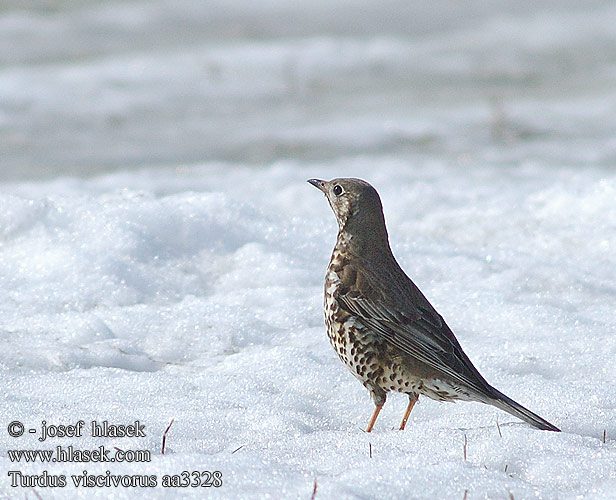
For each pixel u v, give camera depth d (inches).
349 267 353.1
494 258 553.6
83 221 536.4
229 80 1285.7
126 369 406.6
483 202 669.3
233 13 1766.7
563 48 1540.4
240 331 441.4
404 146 951.0
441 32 1679.4
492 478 274.8
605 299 499.8
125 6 1753.2
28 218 533.0
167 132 1021.2
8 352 404.8
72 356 405.7
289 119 1086.4
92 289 481.4
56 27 1574.8
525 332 447.8
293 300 481.7
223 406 357.4
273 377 393.1
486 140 972.6
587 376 398.3
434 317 347.6
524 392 369.4
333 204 364.5
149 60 1380.4
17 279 489.7
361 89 1259.8
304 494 255.6
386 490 263.6
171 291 495.2
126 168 856.3
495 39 1610.5
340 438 317.4
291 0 1861.5
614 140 963.3
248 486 264.1
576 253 578.9
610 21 1715.1
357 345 347.6
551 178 767.7
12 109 1090.1
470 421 347.3
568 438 309.4
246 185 753.6
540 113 1104.8
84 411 342.6
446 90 1255.5
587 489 276.8
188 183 768.9
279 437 324.8
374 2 1881.2
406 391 346.3
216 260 528.1
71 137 990.4
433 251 560.1
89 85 1225.4
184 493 258.1
